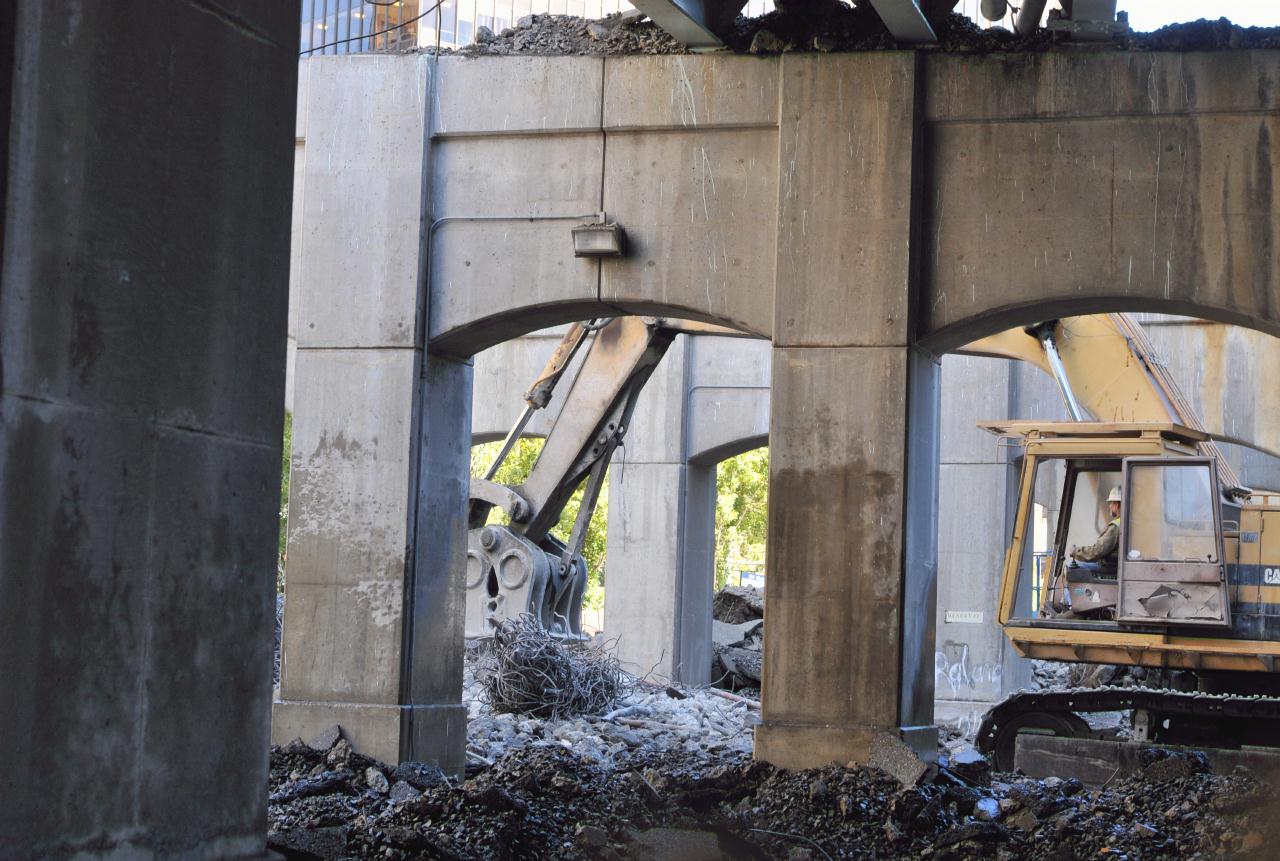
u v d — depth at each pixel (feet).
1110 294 37.68
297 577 41.81
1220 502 44.60
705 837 34.47
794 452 39.27
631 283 41.14
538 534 64.18
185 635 18.86
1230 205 36.88
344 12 67.92
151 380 18.34
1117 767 45.96
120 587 17.78
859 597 38.45
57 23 17.01
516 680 53.78
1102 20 38.19
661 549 73.36
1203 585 44.32
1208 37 37.58
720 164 40.83
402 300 42.06
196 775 19.02
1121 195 37.73
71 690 16.99
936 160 39.37
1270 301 36.42
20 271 16.42
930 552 40.68
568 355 63.62
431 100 42.70
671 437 73.72
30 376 16.52
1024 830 35.12
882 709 37.99
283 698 41.47
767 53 40.32
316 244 42.78
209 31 19.42
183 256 18.94
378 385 41.88
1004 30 39.50
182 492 18.85
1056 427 47.03
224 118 19.70
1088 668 58.08
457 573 43.91
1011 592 47.39
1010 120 38.75
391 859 30.12
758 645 83.61
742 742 51.13
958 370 68.80
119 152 17.89
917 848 33.65
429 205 42.65
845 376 39.06
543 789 37.52
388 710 40.34
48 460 16.76
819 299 39.37
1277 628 44.27
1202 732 47.29
